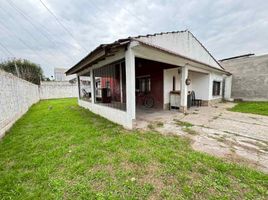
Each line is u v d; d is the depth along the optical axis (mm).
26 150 2979
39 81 16703
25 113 7164
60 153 2783
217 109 7758
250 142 3268
